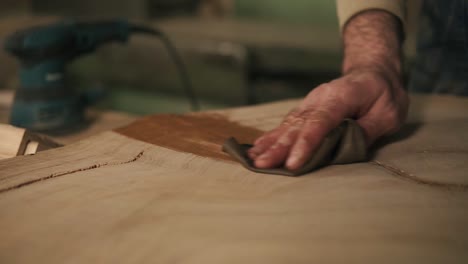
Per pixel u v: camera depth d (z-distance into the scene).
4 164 0.75
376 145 0.85
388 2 0.99
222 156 0.78
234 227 0.57
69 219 0.60
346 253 0.51
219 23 3.26
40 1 3.55
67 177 0.71
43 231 0.58
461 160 0.77
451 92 1.33
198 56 2.73
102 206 0.63
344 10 1.01
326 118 0.73
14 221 0.60
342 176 0.71
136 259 0.52
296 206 0.61
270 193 0.66
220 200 0.64
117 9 3.29
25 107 1.33
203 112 1.04
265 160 0.71
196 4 3.63
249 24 3.22
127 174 0.73
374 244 0.52
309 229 0.56
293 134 0.72
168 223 0.58
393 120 0.83
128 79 2.93
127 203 0.63
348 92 0.77
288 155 0.72
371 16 0.98
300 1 3.27
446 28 1.30
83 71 3.04
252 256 0.51
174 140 0.85
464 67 1.30
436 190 0.66
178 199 0.64
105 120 1.46
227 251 0.52
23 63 1.36
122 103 2.97
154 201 0.64
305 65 2.55
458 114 1.01
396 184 0.68
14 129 0.83
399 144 0.85
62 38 1.34
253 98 2.74
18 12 3.52
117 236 0.56
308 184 0.68
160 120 0.95
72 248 0.54
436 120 0.98
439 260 0.50
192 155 0.78
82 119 1.41
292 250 0.52
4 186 0.68
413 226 0.56
